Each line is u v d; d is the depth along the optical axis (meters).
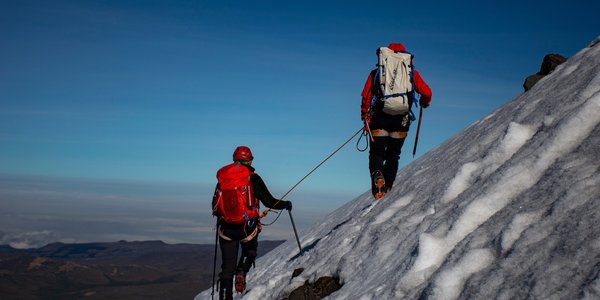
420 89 7.38
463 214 3.68
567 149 3.62
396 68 7.32
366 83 7.56
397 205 5.97
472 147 5.83
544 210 2.98
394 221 5.26
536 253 2.62
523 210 3.16
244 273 6.43
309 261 6.61
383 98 7.33
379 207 6.81
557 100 5.03
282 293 5.88
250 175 6.41
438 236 3.77
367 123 7.62
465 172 4.77
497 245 2.98
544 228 2.79
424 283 3.30
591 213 2.62
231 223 6.38
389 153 7.87
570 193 2.90
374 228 5.56
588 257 2.33
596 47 6.80
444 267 3.19
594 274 2.19
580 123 3.73
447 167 6.10
